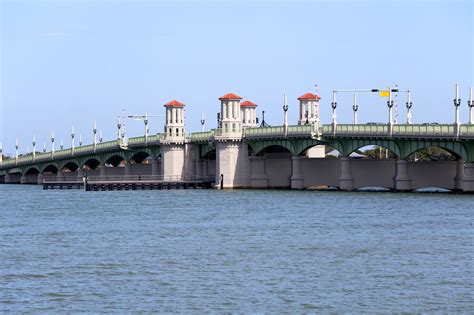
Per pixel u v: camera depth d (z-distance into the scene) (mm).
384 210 175750
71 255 118250
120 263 111062
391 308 87125
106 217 175500
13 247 127125
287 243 127375
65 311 87062
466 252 116438
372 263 108875
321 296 91625
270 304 88750
